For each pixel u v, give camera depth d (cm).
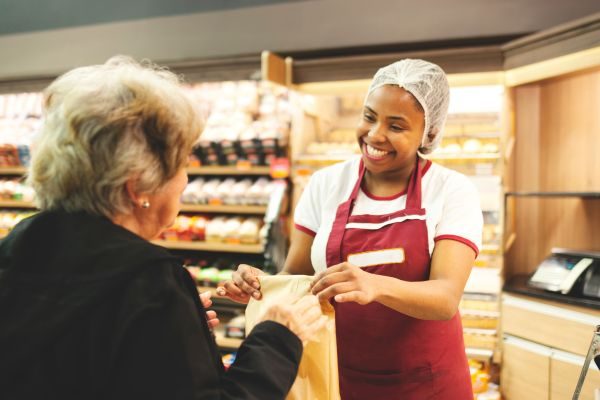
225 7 409
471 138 315
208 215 378
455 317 152
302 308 102
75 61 450
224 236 351
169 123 92
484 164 297
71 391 79
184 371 80
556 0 332
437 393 145
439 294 121
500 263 296
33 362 78
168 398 78
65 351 79
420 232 141
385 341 144
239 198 349
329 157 323
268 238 319
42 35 456
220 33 410
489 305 301
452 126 327
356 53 392
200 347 85
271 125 339
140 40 432
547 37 263
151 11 428
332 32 382
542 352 269
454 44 368
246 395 88
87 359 79
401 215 144
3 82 405
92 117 88
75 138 88
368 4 373
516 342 284
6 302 82
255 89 361
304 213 163
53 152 90
